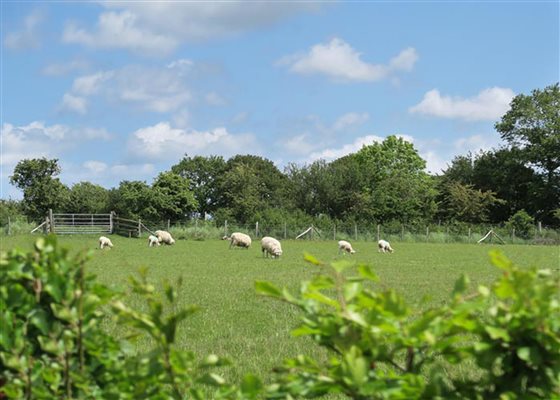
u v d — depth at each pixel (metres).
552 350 2.43
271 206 92.81
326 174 90.00
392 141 112.62
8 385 2.69
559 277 2.56
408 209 85.75
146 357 2.86
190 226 72.25
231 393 2.92
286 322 14.02
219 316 14.84
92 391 2.90
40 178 89.12
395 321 2.59
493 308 2.57
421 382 2.50
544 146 89.69
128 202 84.69
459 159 99.62
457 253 47.62
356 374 2.41
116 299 3.10
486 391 2.57
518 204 94.12
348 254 45.22
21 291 2.82
